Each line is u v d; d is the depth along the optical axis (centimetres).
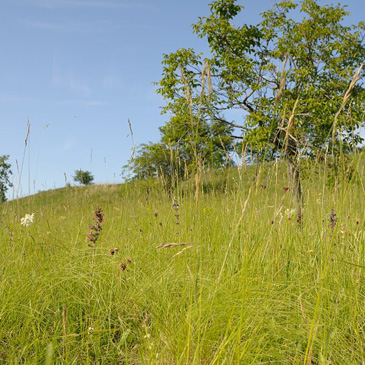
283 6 1273
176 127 1120
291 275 309
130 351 239
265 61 1275
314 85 1133
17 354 220
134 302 275
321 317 233
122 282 308
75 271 306
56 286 291
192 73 1244
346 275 278
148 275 322
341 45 1168
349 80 1123
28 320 234
